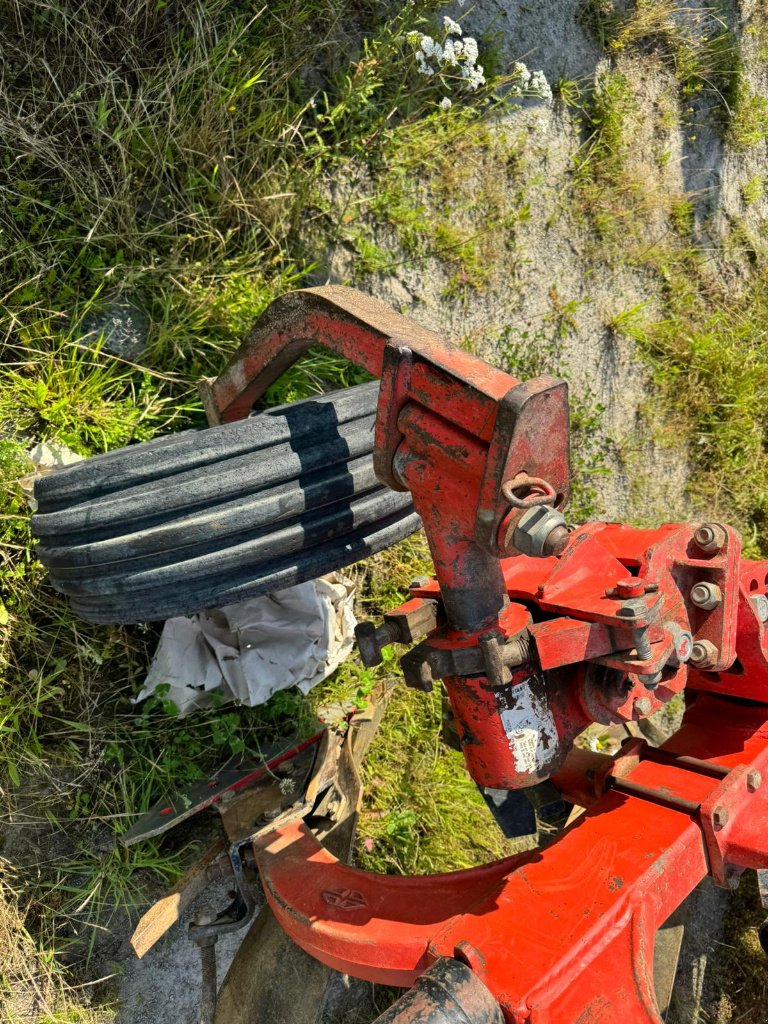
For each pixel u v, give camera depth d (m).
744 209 4.66
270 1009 2.31
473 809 3.40
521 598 1.91
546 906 1.65
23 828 2.59
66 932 2.61
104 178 2.88
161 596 1.99
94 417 2.82
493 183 3.77
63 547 2.02
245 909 2.40
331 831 2.61
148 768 2.72
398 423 1.66
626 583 1.71
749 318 4.62
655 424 4.28
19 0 2.71
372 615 3.35
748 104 4.62
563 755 1.83
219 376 2.46
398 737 3.35
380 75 3.37
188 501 1.88
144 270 2.91
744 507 4.51
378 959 1.75
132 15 2.86
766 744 2.10
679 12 4.37
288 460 1.96
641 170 4.27
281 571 2.05
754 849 1.78
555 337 3.97
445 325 3.66
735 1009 3.74
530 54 3.87
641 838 1.80
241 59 3.06
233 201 3.05
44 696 2.60
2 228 2.75
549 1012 1.44
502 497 1.46
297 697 2.93
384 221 3.49
